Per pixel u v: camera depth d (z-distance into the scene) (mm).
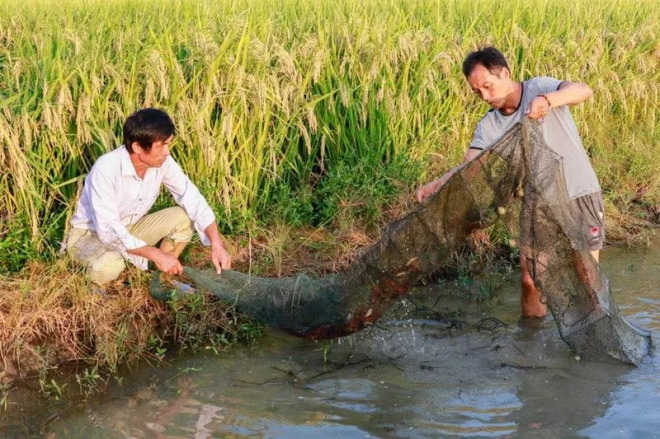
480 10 9031
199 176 6379
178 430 4543
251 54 6539
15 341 5113
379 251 5145
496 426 4582
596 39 8781
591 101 8430
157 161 5164
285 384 5082
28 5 9094
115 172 5195
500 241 7172
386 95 7094
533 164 4859
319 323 5383
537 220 4922
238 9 8492
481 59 4988
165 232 5656
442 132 7605
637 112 9242
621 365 5254
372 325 5516
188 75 6426
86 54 6215
